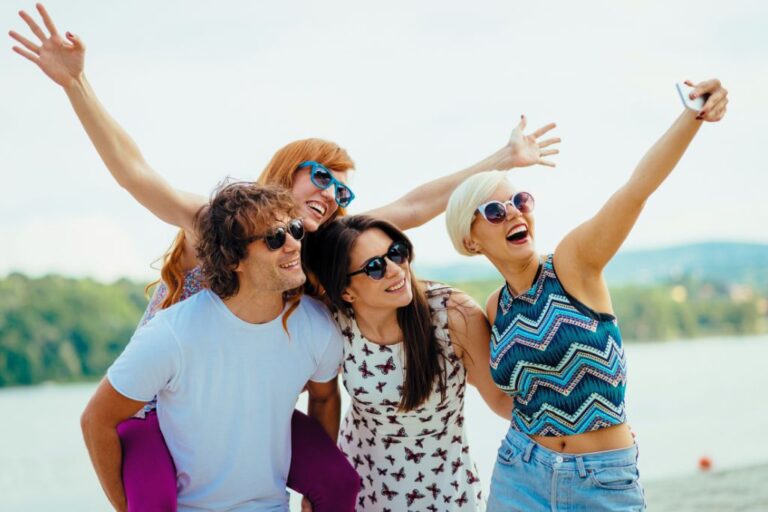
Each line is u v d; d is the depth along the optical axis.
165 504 2.95
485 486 8.51
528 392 3.04
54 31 3.41
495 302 3.29
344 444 3.68
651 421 14.59
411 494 3.44
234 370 3.05
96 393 3.02
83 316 33.78
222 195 3.03
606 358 2.91
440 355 3.32
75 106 3.44
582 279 2.97
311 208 3.78
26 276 33.19
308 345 3.20
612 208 2.84
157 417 3.24
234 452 3.07
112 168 3.49
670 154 2.72
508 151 4.17
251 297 3.04
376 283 3.16
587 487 2.91
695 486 7.29
